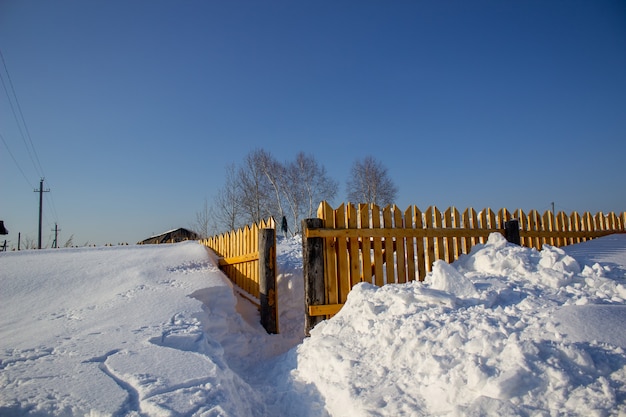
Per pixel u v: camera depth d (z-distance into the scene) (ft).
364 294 17.57
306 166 128.88
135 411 9.68
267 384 15.67
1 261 31.24
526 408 9.20
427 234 21.98
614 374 9.60
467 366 10.61
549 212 27.27
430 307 14.82
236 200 117.60
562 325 11.61
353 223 20.97
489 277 17.79
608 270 17.58
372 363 13.19
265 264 22.66
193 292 21.90
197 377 11.57
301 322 23.76
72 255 33.14
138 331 16.10
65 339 15.46
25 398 10.18
